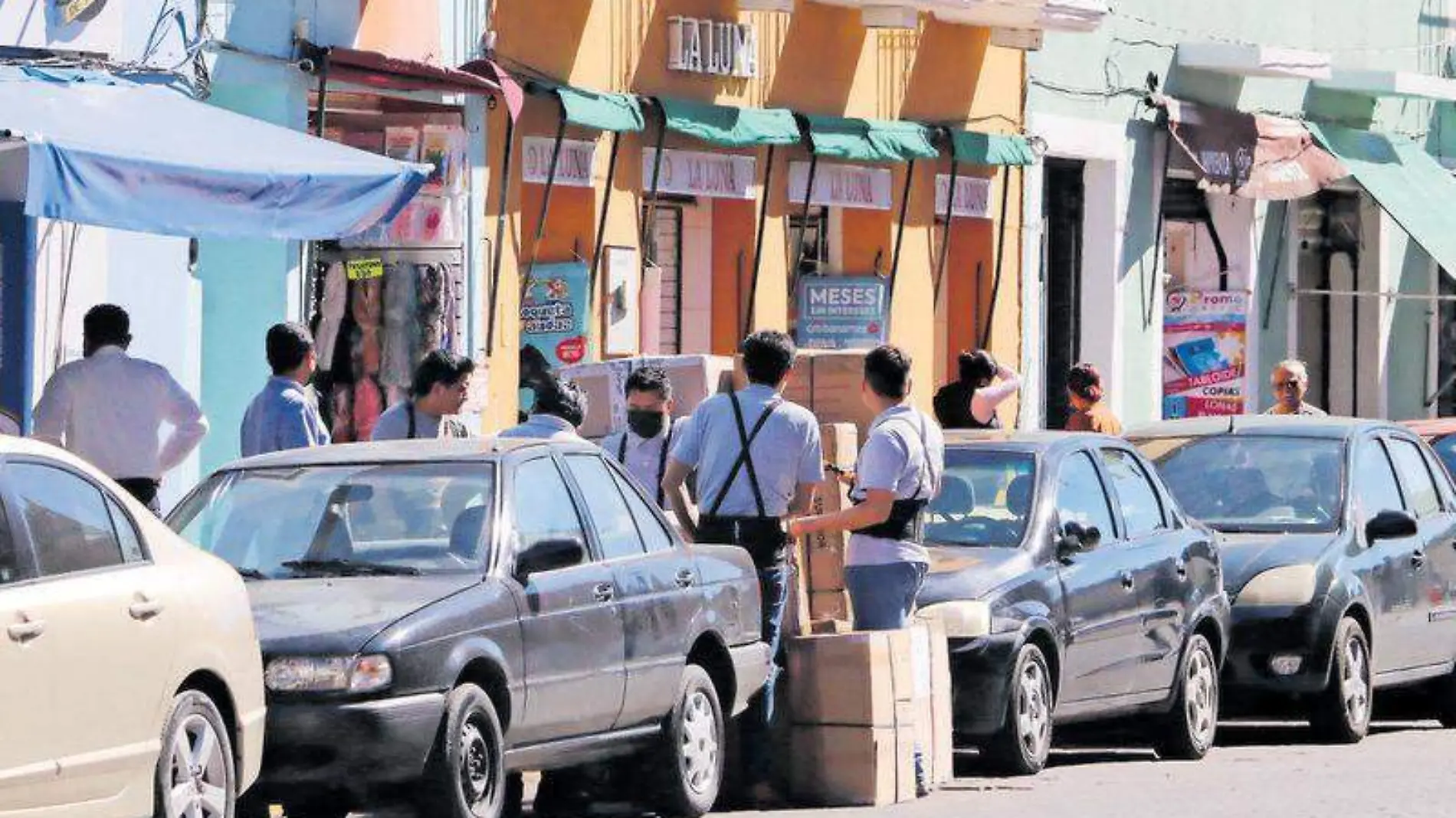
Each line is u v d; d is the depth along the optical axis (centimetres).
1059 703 4144
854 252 7106
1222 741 4859
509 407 5834
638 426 4109
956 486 4241
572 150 5984
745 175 6594
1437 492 5238
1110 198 7919
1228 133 8138
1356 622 4803
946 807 3731
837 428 4022
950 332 7531
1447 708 5209
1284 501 4928
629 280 6172
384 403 5447
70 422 3912
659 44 6262
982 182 7456
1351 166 8531
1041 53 7619
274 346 4056
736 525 3841
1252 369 8462
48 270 4522
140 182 3562
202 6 4891
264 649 3095
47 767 2673
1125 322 7981
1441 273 9425
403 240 5453
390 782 3109
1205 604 4541
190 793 2905
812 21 6769
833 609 3934
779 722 3803
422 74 5200
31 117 3647
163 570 2909
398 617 3152
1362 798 3853
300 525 3403
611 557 3544
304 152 3875
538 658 3322
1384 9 9119
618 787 3653
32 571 2727
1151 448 5078
